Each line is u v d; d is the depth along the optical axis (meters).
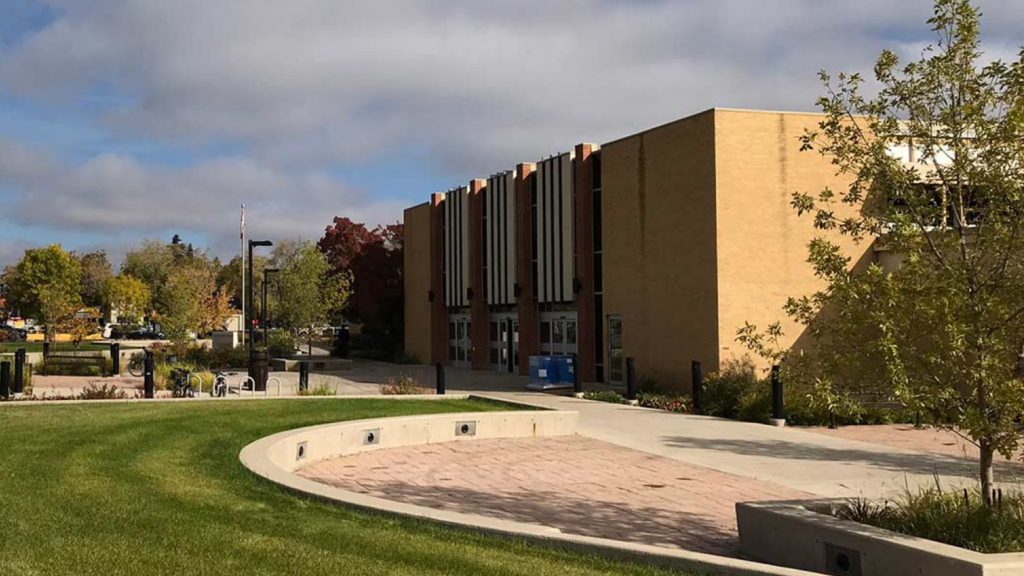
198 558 6.10
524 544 7.10
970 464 12.91
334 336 67.75
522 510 9.61
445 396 19.83
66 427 12.92
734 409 18.98
